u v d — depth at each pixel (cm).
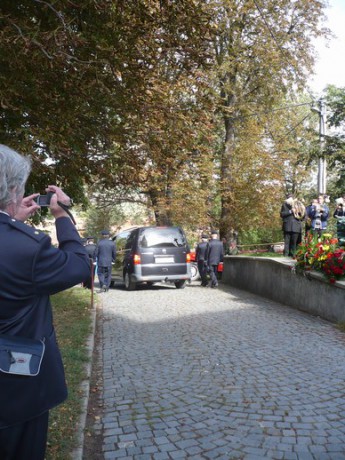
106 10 649
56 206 210
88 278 200
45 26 691
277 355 630
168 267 1554
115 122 802
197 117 884
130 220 3134
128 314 1024
